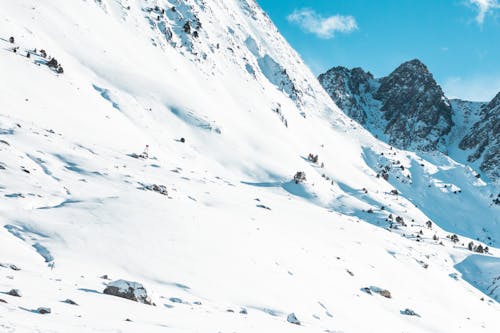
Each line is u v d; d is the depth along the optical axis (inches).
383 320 1440.7
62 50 4453.7
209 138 5059.1
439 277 2689.5
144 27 7224.4
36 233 1032.2
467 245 5359.3
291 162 5831.7
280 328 809.5
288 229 2059.5
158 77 5871.1
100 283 812.6
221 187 2642.7
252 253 1379.2
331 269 1718.8
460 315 2139.5
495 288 3814.0
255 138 5940.0
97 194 1471.5
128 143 3154.5
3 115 2198.6
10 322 384.2
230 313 850.1
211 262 1186.0
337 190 6279.5
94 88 4249.5
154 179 2065.7
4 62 3026.6
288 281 1315.2
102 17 6240.2
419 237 4749.0
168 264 1081.4
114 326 478.3
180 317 662.5
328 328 1056.8
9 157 1513.3
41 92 2957.7
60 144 2069.4
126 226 1192.2
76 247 1010.7
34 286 612.4
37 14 4670.3
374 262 2231.8
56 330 398.3
